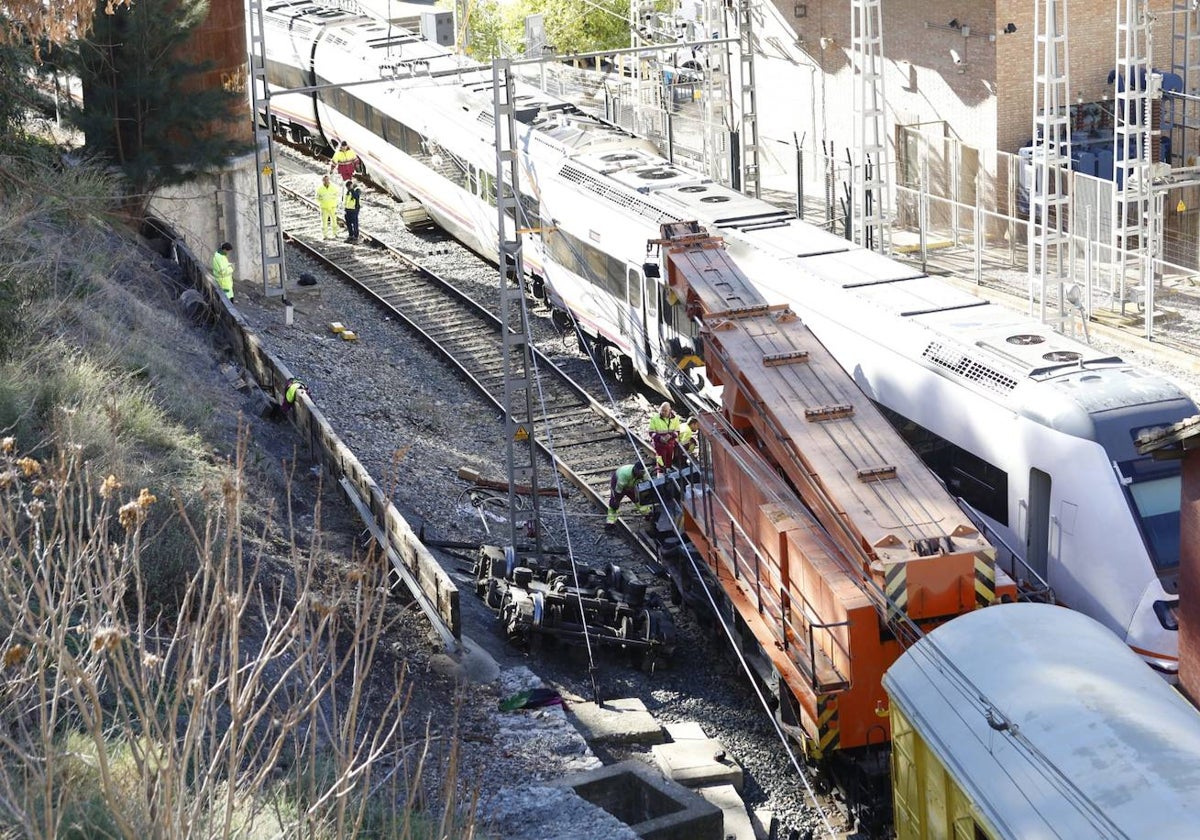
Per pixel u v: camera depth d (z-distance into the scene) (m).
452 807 7.97
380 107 36.94
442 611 15.03
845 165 38.09
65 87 30.28
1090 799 10.01
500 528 21.00
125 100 26.11
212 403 19.98
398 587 16.31
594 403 25.38
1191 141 35.06
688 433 22.20
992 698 11.55
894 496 15.00
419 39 39.47
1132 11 26.81
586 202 27.06
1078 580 15.57
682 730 15.48
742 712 16.39
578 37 50.41
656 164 27.64
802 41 40.50
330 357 26.12
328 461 19.00
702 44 28.88
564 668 16.55
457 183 33.12
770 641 15.87
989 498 16.88
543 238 29.22
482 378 26.83
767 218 23.72
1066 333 27.28
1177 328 28.03
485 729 13.88
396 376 26.34
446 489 21.88
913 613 13.92
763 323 18.75
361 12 51.47
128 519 7.27
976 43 34.25
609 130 30.56
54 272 19.73
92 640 6.86
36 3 15.12
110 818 8.11
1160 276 30.03
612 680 16.64
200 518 14.92
